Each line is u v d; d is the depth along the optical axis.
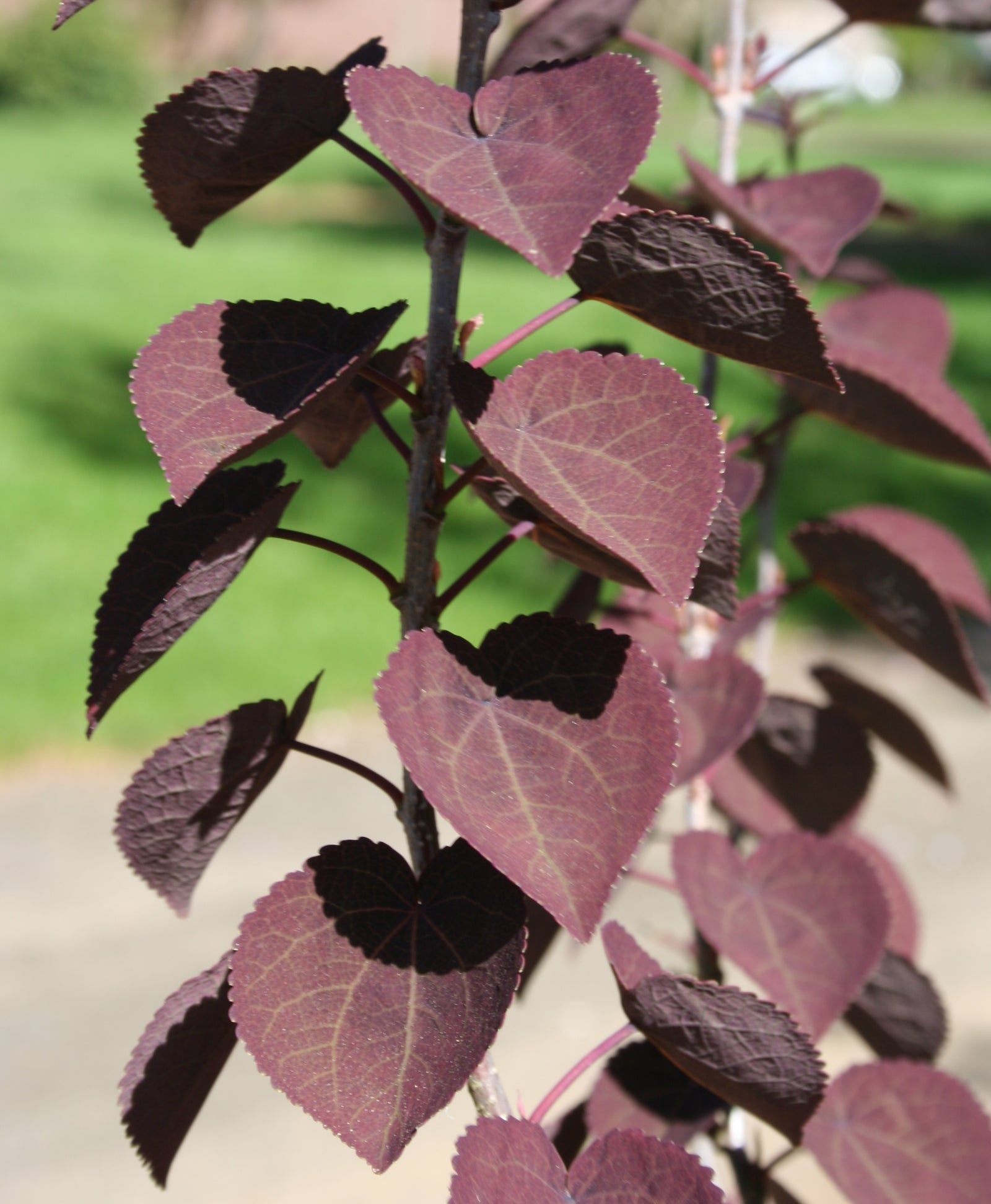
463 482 0.58
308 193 9.93
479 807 0.54
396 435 0.60
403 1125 0.54
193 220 0.62
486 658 0.57
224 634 2.69
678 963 1.72
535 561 3.02
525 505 0.60
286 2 13.63
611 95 0.53
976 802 2.34
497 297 5.99
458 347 0.58
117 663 0.58
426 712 0.55
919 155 12.79
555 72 0.54
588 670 0.56
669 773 0.55
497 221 0.52
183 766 0.59
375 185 10.44
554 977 1.84
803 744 0.78
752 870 0.71
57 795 2.15
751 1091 0.60
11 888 1.94
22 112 13.93
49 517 3.24
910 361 0.79
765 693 0.71
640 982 0.59
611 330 5.27
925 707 2.62
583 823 0.55
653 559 0.53
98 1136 1.50
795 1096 0.59
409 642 0.56
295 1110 1.58
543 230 0.51
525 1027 1.72
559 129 0.53
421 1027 0.55
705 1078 0.61
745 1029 0.59
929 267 7.45
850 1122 0.68
